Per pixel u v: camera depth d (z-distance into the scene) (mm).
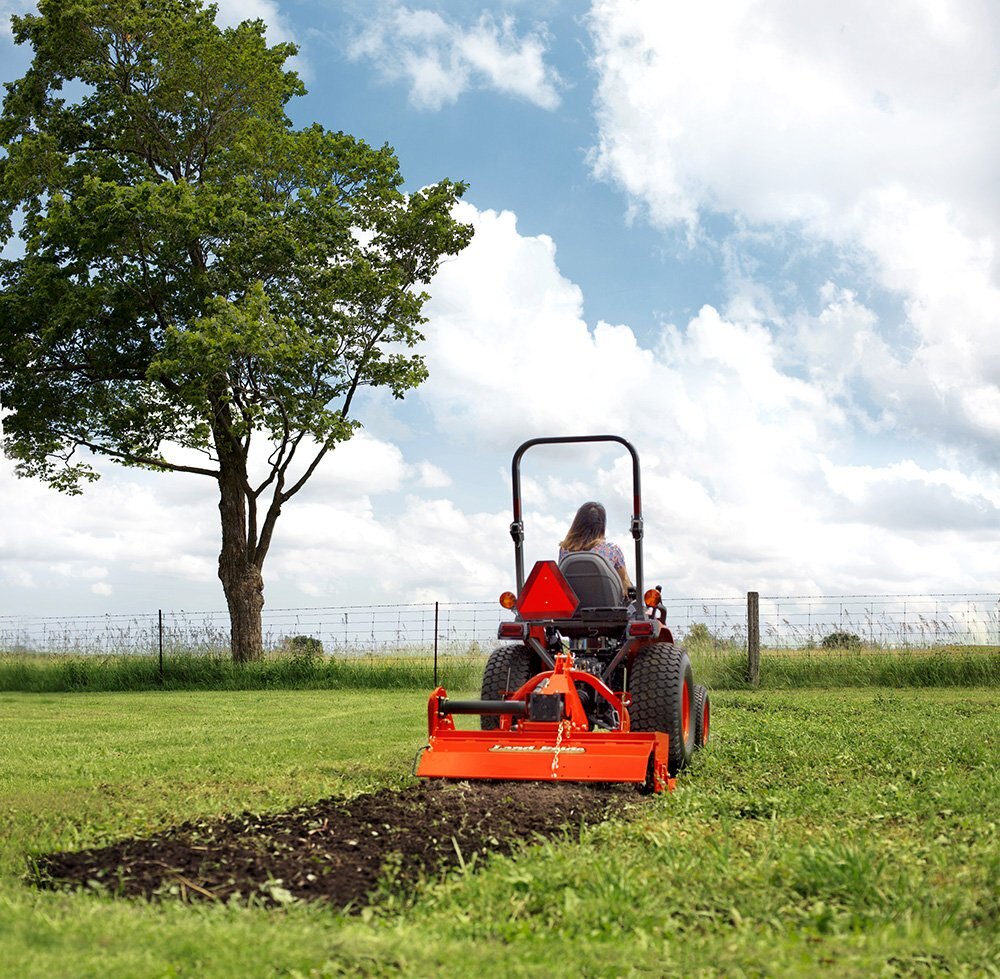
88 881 3893
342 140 23172
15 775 6988
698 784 6219
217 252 21562
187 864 4113
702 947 2998
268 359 20625
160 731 10273
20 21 22828
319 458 23125
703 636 17859
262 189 23203
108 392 23031
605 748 5770
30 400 22453
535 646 6859
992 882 3617
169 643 21375
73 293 20891
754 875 3709
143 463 23500
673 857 4105
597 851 4281
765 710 12039
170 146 23266
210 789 6109
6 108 23219
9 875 4023
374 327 22984
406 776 6336
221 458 23672
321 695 17016
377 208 23344
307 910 3451
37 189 22781
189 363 20141
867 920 3240
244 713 12844
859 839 4156
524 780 6000
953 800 5266
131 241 21422
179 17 22594
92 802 5672
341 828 4715
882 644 18047
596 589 6875
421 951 2939
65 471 24375
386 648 20250
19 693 19000
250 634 23250
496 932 3234
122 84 23156
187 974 2725
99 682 20188
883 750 7605
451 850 4379
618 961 2867
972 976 2809
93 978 2664
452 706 6070
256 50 22922
